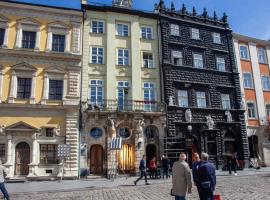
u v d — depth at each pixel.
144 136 30.06
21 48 28.25
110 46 31.80
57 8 30.53
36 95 27.91
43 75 28.55
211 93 34.81
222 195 14.30
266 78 40.09
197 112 33.34
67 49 29.81
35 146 26.59
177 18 35.69
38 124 27.30
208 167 9.11
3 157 25.80
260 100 38.22
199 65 35.59
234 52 38.34
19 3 29.45
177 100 32.75
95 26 32.25
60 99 28.55
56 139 27.42
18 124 26.42
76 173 26.97
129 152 29.56
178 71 33.62
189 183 8.84
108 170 27.48
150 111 30.53
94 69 30.64
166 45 33.84
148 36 34.22
